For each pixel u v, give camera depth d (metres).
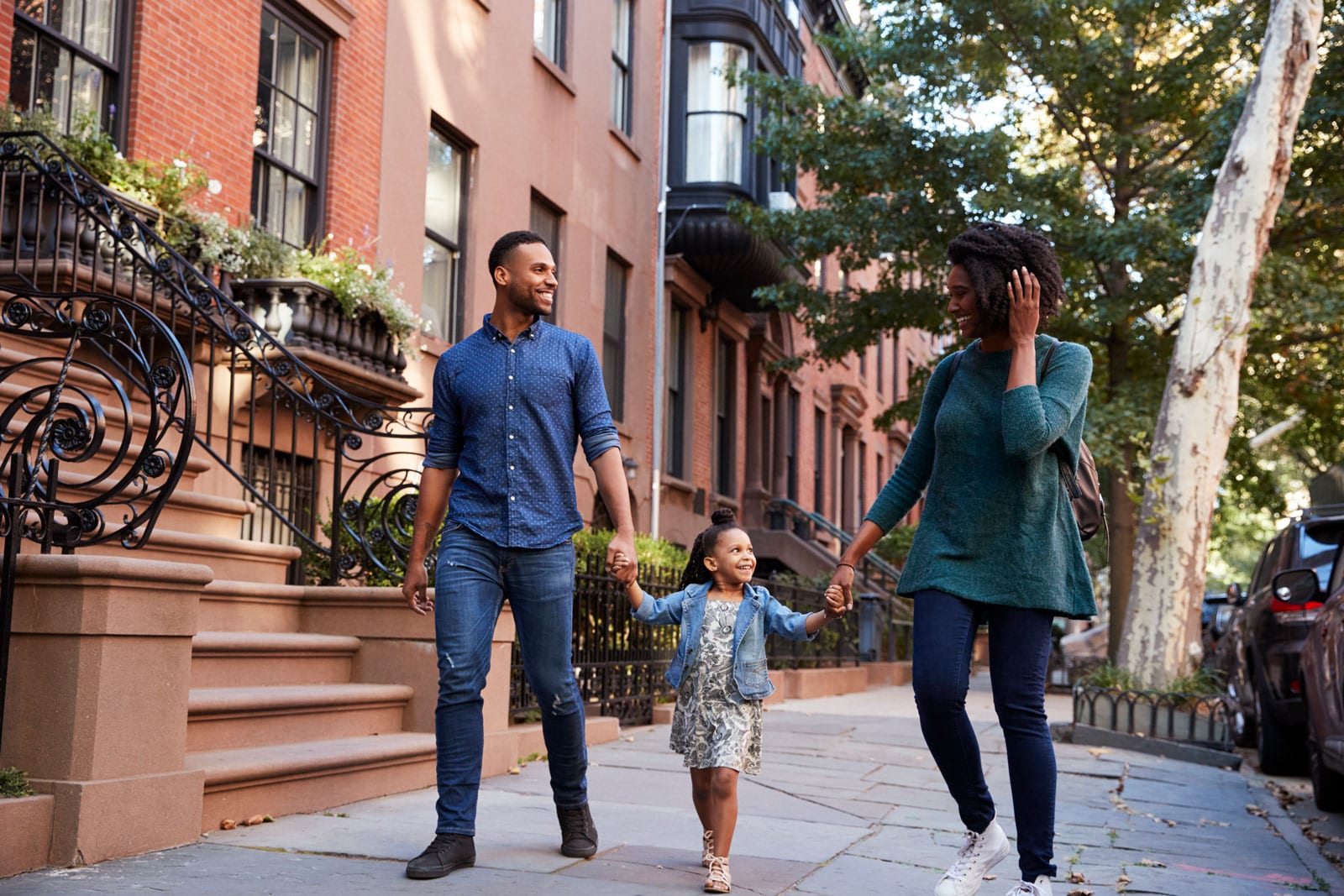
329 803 5.01
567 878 3.91
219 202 9.15
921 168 17.03
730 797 3.89
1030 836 3.45
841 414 27.84
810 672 14.12
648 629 9.76
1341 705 6.24
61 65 8.09
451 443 4.25
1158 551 11.34
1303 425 22.89
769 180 20.19
